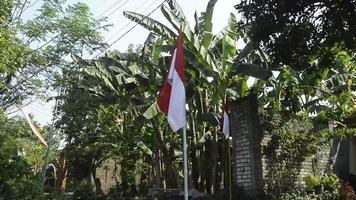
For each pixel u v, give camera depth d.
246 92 15.14
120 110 19.97
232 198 13.18
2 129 16.17
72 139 23.67
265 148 13.34
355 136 15.09
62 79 19.38
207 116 14.24
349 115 14.80
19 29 16.28
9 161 15.47
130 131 20.45
